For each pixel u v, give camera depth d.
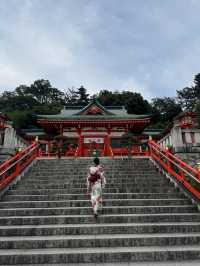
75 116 23.73
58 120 22.59
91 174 7.88
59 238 6.12
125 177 11.28
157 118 58.06
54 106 68.75
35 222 7.18
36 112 58.00
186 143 17.67
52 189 9.59
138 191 9.63
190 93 70.25
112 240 6.01
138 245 5.99
